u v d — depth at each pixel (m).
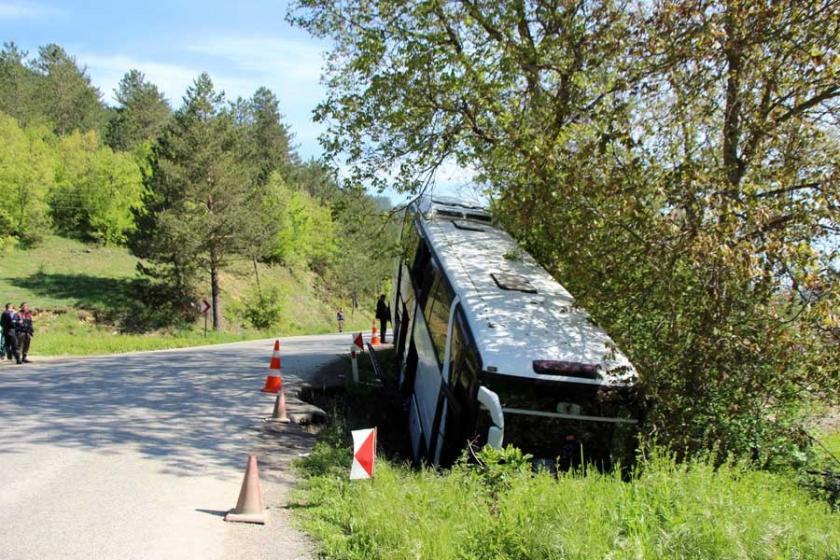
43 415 11.71
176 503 7.45
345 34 16.92
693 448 11.00
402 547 5.75
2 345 22.84
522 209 12.44
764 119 11.42
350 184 16.27
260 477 8.87
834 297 9.47
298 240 71.75
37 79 87.19
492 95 14.18
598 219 11.43
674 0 11.12
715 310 10.68
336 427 12.31
